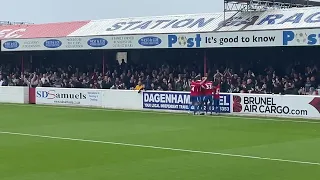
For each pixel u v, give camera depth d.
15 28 41.75
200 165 13.46
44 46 37.97
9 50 39.84
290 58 32.53
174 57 36.66
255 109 26.69
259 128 21.47
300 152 15.41
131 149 16.11
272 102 26.12
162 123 23.48
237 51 34.28
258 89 29.33
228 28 30.98
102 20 38.41
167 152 15.49
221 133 19.94
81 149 16.17
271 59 33.19
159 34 32.81
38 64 42.75
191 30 32.28
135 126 22.39
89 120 24.95
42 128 21.91
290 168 13.04
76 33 37.25
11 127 22.31
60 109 30.92
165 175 12.30
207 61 35.28
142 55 37.91
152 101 30.17
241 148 16.20
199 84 27.61
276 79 29.58
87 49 36.16
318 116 24.77
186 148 16.25
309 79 29.14
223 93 27.66
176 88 32.47
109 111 29.53
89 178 12.02
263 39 29.09
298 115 25.36
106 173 12.54
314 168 13.02
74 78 37.78
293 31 28.16
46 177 12.16
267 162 13.84
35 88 35.41
